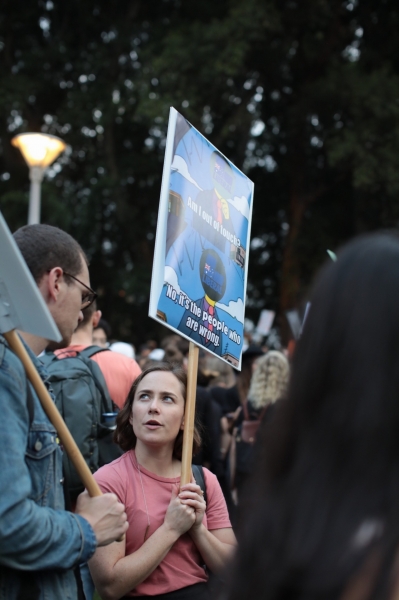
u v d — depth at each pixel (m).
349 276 1.05
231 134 20.97
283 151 22.91
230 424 6.19
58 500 2.01
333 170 22.05
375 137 18.58
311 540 0.97
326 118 20.45
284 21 20.00
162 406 2.84
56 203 19.66
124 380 3.95
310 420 1.04
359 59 20.78
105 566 2.59
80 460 1.99
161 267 2.61
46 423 2.00
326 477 1.00
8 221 19.92
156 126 19.00
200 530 2.69
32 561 1.81
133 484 2.79
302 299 1.46
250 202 3.12
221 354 2.90
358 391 1.00
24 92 20.19
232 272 2.99
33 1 21.62
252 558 1.03
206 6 20.72
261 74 20.70
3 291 1.84
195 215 2.79
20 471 1.79
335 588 0.94
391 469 0.98
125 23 21.47
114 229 22.69
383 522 0.96
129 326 23.72
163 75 18.44
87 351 3.94
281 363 5.18
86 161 22.55
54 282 2.16
